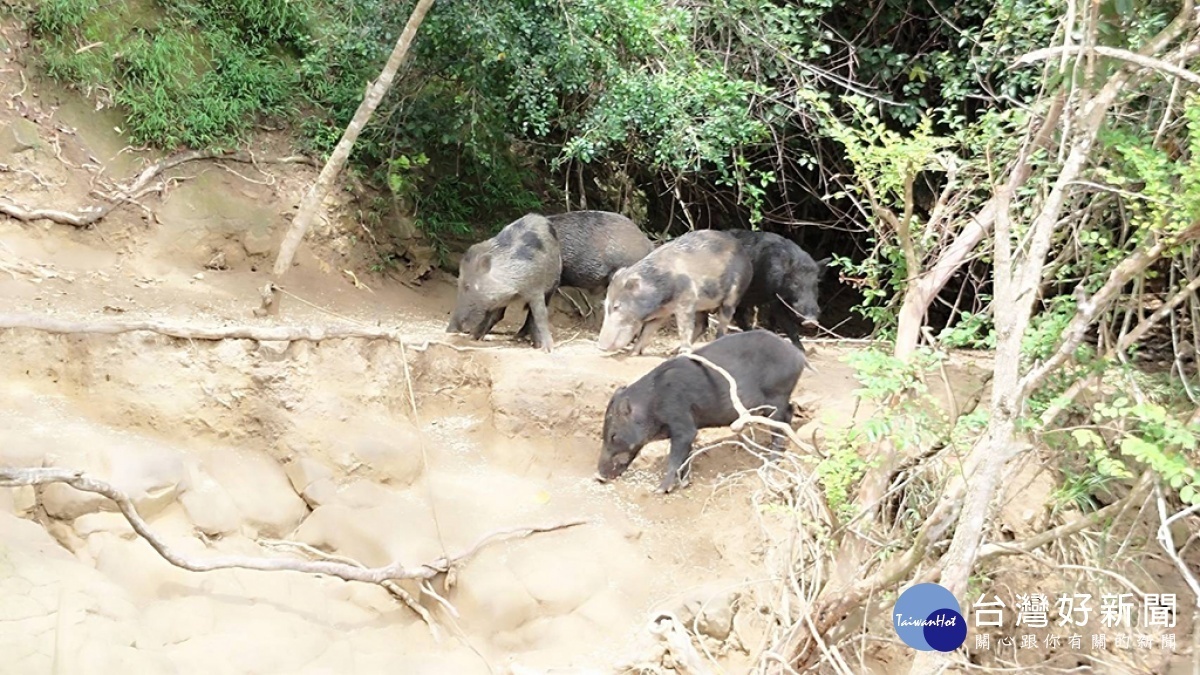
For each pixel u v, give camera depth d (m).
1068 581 5.01
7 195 6.96
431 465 5.81
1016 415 3.64
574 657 4.72
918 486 4.75
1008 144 4.61
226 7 8.83
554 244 7.50
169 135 7.84
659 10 8.52
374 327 6.90
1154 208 3.74
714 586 5.12
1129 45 4.09
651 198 11.09
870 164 4.51
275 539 5.11
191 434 5.34
